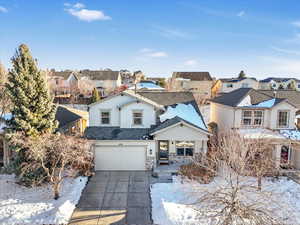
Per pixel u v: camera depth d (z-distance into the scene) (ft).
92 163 62.23
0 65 85.25
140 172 62.59
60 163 52.24
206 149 65.05
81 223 39.73
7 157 61.57
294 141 59.88
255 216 29.91
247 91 73.41
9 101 66.03
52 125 56.80
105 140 62.59
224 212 32.30
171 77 209.36
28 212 42.09
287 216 37.91
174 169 61.57
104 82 205.98
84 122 91.81
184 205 44.93
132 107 69.31
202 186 51.08
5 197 47.80
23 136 51.44
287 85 217.77
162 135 63.26
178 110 74.69
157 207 44.86
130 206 45.32
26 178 51.75
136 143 63.21
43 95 55.47
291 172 59.06
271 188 51.37
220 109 81.35
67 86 180.86
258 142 51.96
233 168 45.19
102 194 50.03
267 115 68.69
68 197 47.80
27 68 53.57
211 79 195.93
